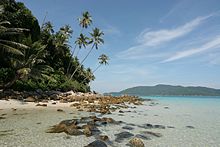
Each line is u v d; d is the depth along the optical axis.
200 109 32.69
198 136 13.79
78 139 11.45
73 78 67.88
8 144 10.16
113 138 12.05
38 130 13.14
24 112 20.69
